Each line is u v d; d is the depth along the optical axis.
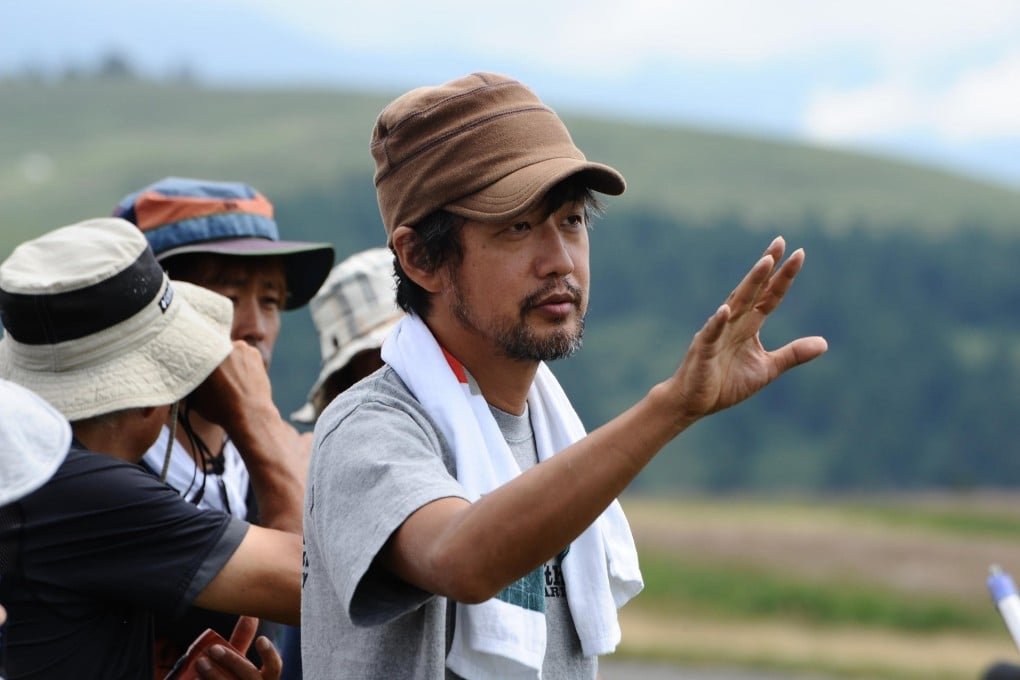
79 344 6.59
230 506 7.85
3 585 6.17
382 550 5.17
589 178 5.81
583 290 5.91
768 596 50.72
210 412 7.39
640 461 4.81
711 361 4.74
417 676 5.47
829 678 34.56
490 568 4.84
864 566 67.06
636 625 45.06
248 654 7.79
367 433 5.52
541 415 6.28
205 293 7.70
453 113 5.81
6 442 5.04
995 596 8.28
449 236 5.84
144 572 6.31
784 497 158.75
